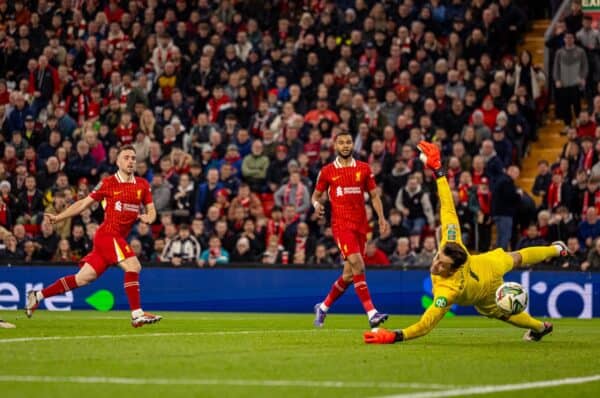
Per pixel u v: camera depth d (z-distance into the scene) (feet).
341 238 117.39
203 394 65.05
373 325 115.34
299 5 241.14
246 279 181.68
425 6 226.99
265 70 224.12
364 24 228.43
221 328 125.59
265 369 77.36
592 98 216.74
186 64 230.48
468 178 189.47
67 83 228.63
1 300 182.50
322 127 206.49
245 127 217.36
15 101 222.89
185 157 204.44
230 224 189.47
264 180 203.72
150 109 226.99
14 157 211.00
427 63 218.38
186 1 243.81
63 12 250.16
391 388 68.13
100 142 211.82
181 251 185.37
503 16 225.56
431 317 95.55
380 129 206.69
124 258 120.06
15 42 242.58
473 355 88.69
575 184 189.47
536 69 217.15
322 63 224.53
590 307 174.09
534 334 103.30
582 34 217.56
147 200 122.11
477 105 211.61
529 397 66.18
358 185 118.21
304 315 168.35
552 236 183.11
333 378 72.79
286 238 187.01
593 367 81.71
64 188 194.29
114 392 65.46
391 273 178.60
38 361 81.20
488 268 95.35
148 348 92.17
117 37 239.50
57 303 181.68
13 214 198.18
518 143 207.31
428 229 188.65
